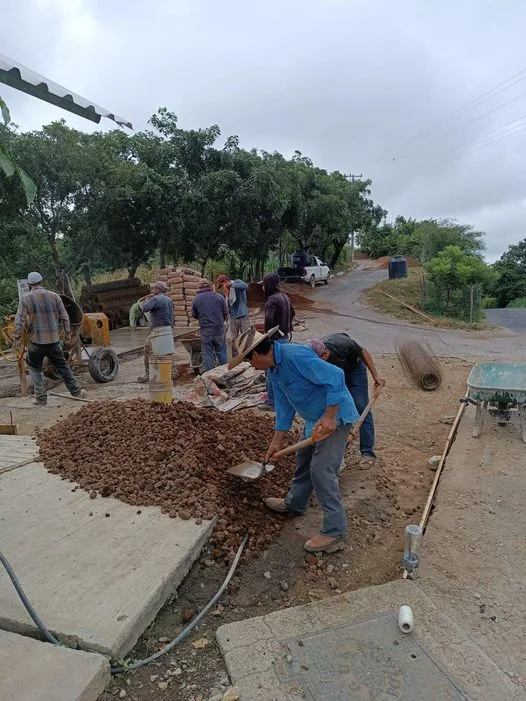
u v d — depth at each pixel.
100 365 9.10
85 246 17.39
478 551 3.61
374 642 2.71
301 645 2.70
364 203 38.78
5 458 4.88
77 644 2.61
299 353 3.30
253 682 2.49
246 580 3.36
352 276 37.78
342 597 3.08
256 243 25.50
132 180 17.45
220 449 4.70
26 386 8.22
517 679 2.51
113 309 16.62
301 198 26.62
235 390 7.32
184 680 2.58
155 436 4.73
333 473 3.50
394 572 3.45
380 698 2.38
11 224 15.20
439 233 38.59
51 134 15.12
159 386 6.60
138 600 2.88
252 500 4.15
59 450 4.91
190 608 3.11
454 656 2.61
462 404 6.88
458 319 19.80
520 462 5.16
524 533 3.84
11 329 9.66
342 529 3.57
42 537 3.51
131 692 2.50
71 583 3.03
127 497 4.01
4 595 2.92
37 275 7.37
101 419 5.28
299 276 29.30
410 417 6.94
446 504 4.33
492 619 2.94
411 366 8.49
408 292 24.44
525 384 6.18
